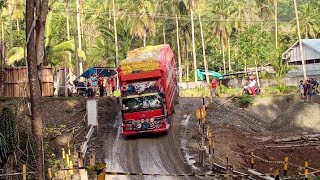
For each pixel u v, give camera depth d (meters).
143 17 77.19
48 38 40.00
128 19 81.56
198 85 74.31
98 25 82.12
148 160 23.66
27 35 13.75
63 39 60.81
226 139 28.58
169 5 85.38
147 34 85.94
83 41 64.81
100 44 76.06
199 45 92.88
